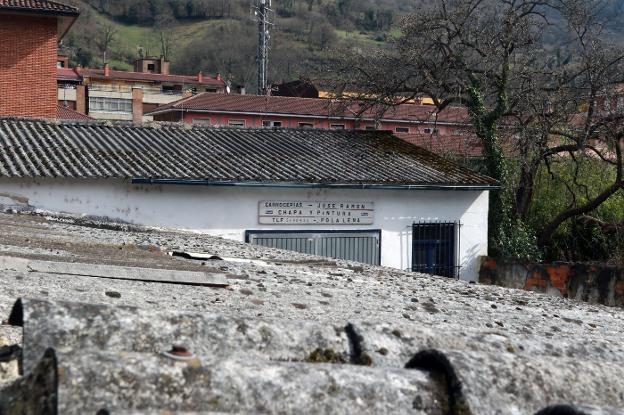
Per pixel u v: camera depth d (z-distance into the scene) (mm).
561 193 39281
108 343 4141
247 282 8836
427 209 32156
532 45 37312
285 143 33656
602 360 5797
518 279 29578
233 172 28844
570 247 37812
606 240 36844
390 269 14906
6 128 30000
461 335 5469
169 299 6844
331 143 34688
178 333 4410
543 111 36562
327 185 29453
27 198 26219
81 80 84625
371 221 31078
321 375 3691
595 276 25000
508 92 37250
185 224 28406
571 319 9547
